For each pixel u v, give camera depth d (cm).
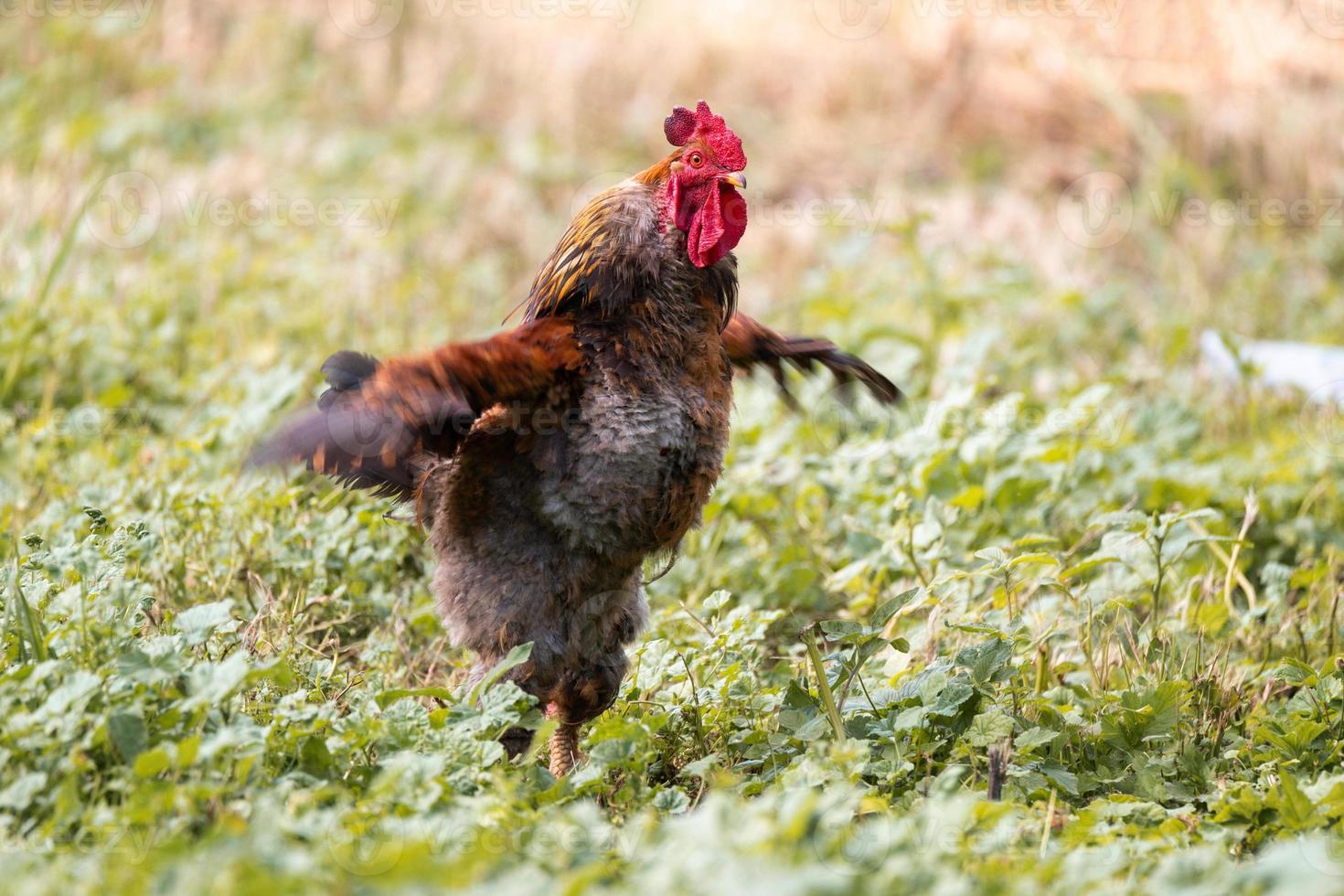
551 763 1517
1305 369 2948
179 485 2011
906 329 2992
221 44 4619
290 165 3941
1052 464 2209
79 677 1233
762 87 4634
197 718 1252
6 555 1800
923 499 2166
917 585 1939
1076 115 4459
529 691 1465
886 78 4612
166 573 1820
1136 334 3192
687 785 1495
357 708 1384
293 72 4509
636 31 4781
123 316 2788
